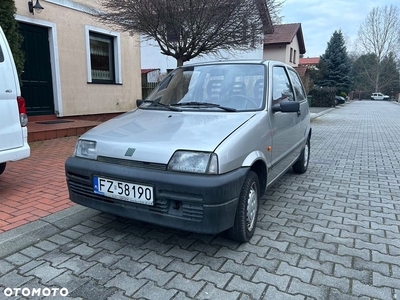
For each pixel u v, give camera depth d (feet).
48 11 27.73
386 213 12.11
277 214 11.91
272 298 7.06
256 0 23.99
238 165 8.61
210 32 23.49
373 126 45.65
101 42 34.91
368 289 7.39
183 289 7.35
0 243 9.11
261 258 8.71
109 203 9.11
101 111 34.73
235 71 12.19
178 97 12.06
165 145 8.44
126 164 8.77
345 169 19.15
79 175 9.57
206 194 7.74
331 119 57.77
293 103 10.70
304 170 17.97
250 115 10.08
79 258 8.64
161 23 22.75
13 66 12.53
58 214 11.11
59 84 29.50
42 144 22.48
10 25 20.17
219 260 8.60
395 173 18.25
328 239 9.89
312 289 7.37
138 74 40.04
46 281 7.61
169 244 9.48
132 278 7.75
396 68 200.03
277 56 88.63
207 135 8.69
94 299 6.99
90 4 31.73
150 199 8.22
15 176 15.37
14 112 12.51
